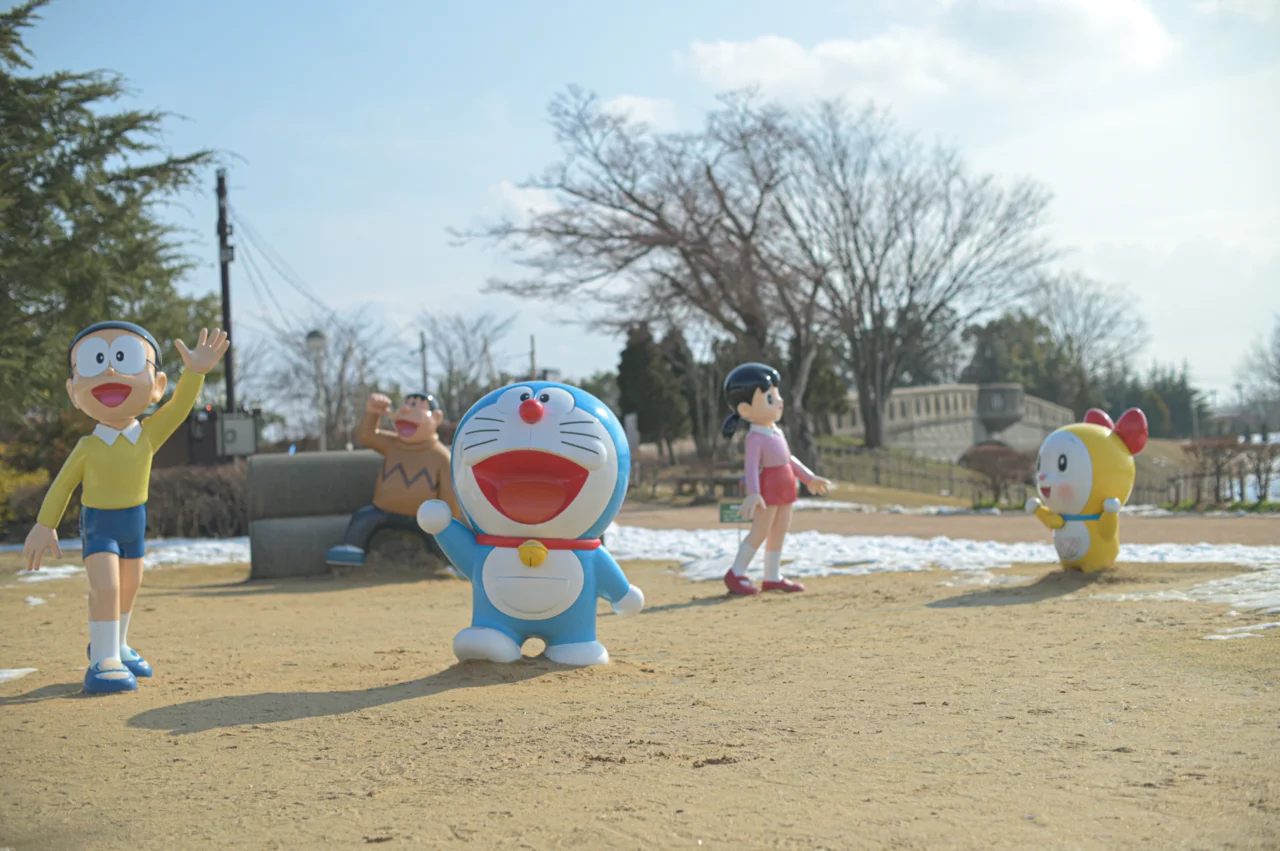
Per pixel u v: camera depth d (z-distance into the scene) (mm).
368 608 12961
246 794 4984
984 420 76250
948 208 51625
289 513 16953
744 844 3982
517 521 7867
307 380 52281
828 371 64438
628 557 18984
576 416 7891
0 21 23906
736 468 44062
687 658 8430
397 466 16734
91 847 4348
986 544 17531
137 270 27031
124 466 7875
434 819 4480
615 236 39281
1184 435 103812
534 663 7992
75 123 24672
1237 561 13070
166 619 11945
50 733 6273
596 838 4133
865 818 4203
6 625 11547
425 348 52531
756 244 40562
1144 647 7781
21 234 24125
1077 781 4586
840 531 22109
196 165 27719
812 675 7363
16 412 23953
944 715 5941
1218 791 4359
